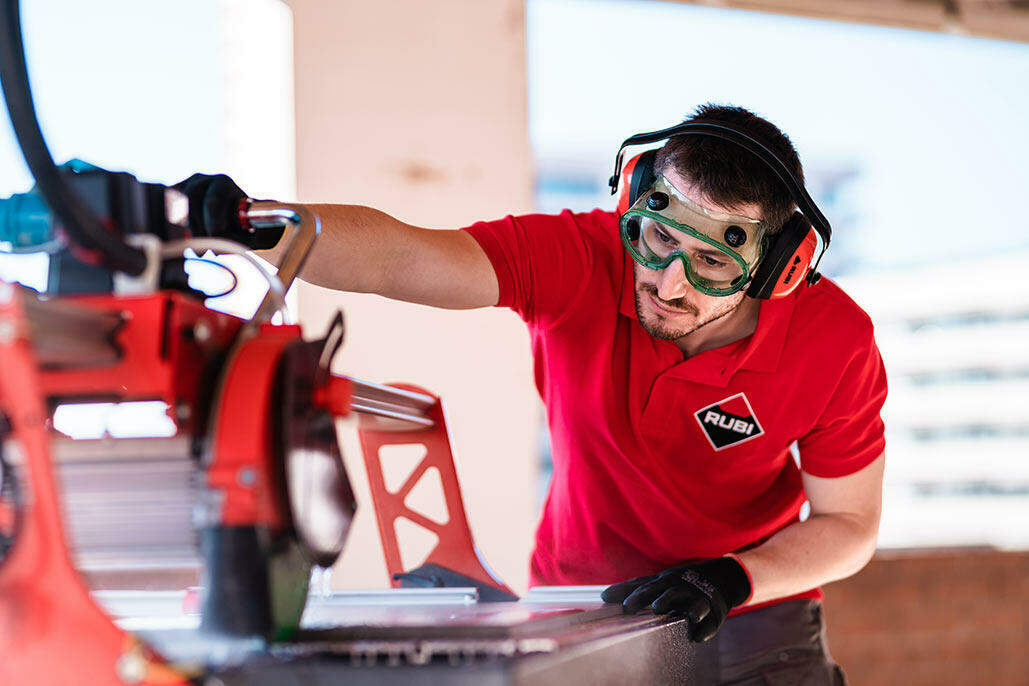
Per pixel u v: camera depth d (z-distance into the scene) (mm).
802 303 1613
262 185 2963
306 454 834
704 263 1418
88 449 809
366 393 1097
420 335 3018
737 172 1348
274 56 2969
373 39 3043
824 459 1665
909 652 3188
